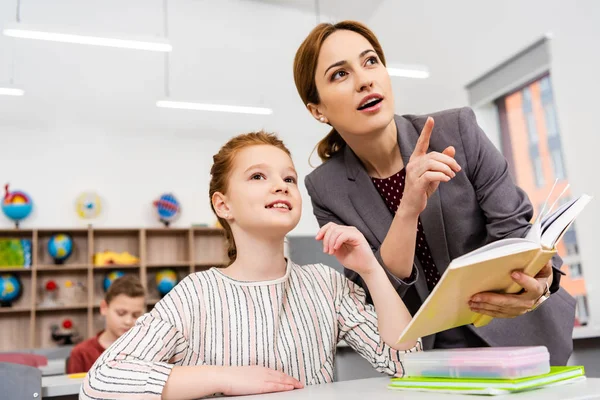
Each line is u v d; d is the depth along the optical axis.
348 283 0.99
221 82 5.30
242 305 0.86
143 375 0.70
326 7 5.13
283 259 0.93
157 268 5.27
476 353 0.62
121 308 2.49
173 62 5.04
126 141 5.38
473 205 1.06
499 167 1.05
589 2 2.94
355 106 1.01
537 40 3.31
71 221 5.06
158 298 5.20
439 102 4.32
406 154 1.08
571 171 3.10
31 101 4.92
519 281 0.66
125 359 0.73
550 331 1.08
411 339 0.69
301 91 1.16
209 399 0.68
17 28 3.18
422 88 4.53
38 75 4.81
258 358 0.83
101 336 2.56
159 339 0.77
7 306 4.68
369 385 0.75
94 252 5.11
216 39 5.02
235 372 0.73
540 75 3.44
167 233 5.41
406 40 4.77
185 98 4.25
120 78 5.04
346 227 0.85
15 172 4.97
